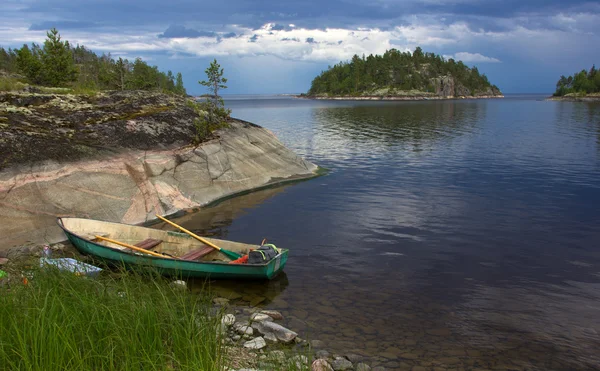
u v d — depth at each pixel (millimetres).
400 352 8188
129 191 17406
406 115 85062
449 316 9695
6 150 15633
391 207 18938
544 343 8633
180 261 11102
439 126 59219
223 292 10781
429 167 28250
